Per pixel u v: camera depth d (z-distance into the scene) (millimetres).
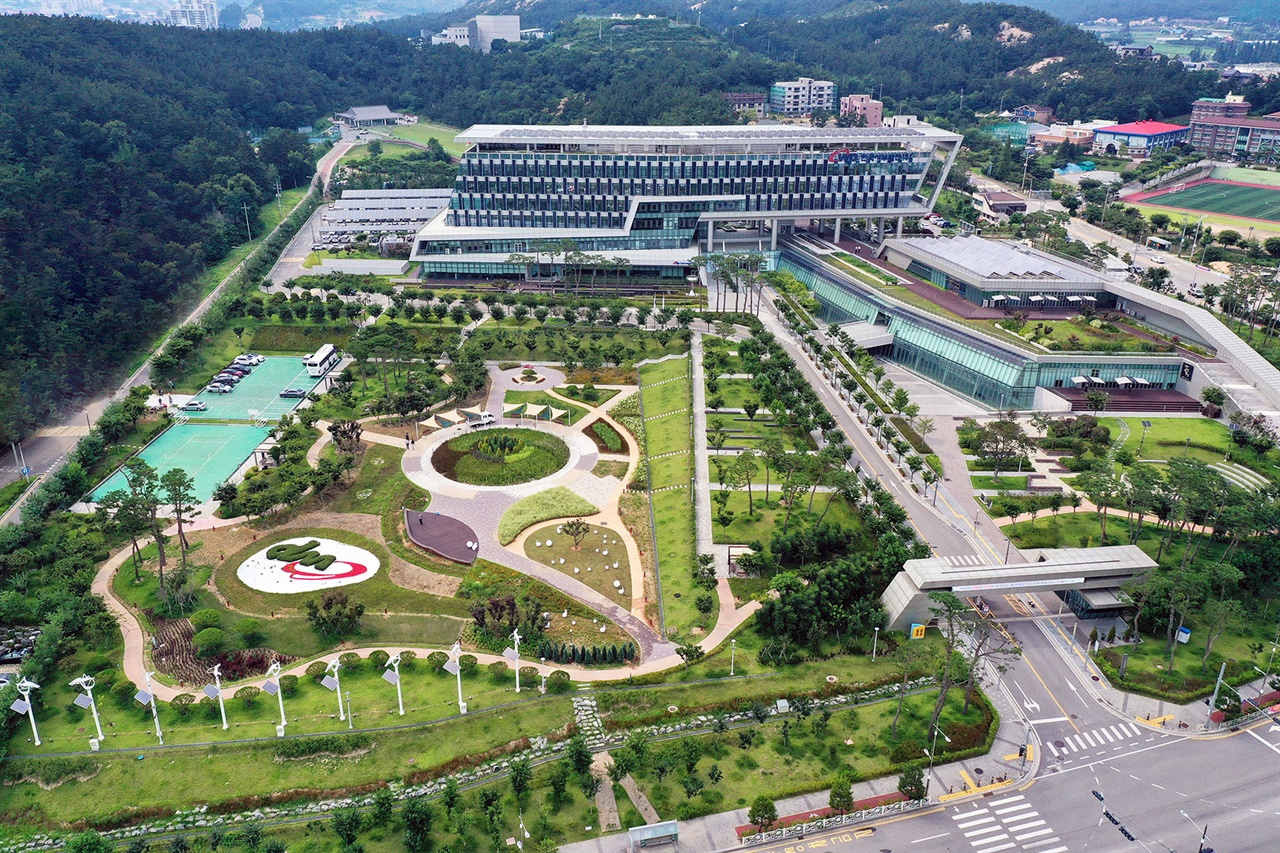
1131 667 166250
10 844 130125
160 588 189250
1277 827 133000
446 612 184750
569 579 194875
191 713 154750
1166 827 133125
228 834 130500
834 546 192375
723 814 134500
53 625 167500
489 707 155375
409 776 140375
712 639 172250
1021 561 192750
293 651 172625
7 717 149125
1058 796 138625
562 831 131625
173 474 193500
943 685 144250
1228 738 151000
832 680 161125
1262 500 191625
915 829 132500
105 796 137875
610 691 158875
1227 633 176500
